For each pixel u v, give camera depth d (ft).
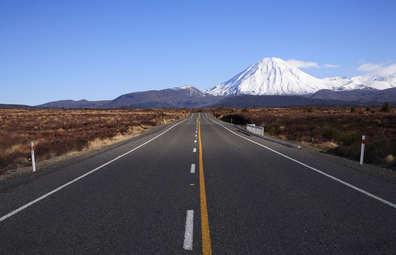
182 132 87.92
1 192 22.61
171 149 48.32
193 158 37.93
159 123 152.56
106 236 13.43
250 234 13.34
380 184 22.77
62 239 13.24
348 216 15.53
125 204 18.39
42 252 12.00
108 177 27.12
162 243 12.56
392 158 33.06
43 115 220.43
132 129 100.58
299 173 27.40
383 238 12.75
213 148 48.60
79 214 16.69
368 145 40.57
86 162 37.01
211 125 127.75
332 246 12.03
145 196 20.17
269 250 11.73
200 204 18.04
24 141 58.03
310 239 12.72
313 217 15.44
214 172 28.27
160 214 16.33
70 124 124.47
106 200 19.40
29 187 24.04
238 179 25.00
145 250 11.93
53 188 23.40
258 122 118.73
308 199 18.80
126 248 12.15
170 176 26.81
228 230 13.84
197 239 12.89
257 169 29.58
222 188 21.98
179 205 17.93
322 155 39.91
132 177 26.78
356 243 12.29
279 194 20.10
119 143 60.64
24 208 18.15
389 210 16.44
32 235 13.79
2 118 177.17
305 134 73.05
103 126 114.93
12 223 15.49
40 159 42.29
